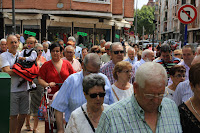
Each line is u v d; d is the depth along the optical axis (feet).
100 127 8.15
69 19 77.25
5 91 11.34
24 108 20.63
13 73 19.86
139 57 32.86
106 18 86.28
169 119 8.27
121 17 89.86
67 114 13.87
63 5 77.56
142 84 7.66
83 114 11.17
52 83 18.52
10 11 76.64
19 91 20.17
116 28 90.27
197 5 150.20
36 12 76.89
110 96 14.19
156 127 8.04
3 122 11.34
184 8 28.68
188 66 20.31
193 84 9.09
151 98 7.58
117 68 15.34
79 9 78.33
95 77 10.94
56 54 19.07
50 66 19.22
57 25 78.59
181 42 41.09
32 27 77.36
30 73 20.10
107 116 8.03
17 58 20.61
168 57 22.63
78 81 13.61
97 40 84.38
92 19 80.79
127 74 15.26
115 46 18.93
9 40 20.17
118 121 7.91
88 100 11.03
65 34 79.25
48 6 77.82
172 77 16.71
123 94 15.38
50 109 16.47
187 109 9.14
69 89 13.58
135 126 7.88
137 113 7.97
